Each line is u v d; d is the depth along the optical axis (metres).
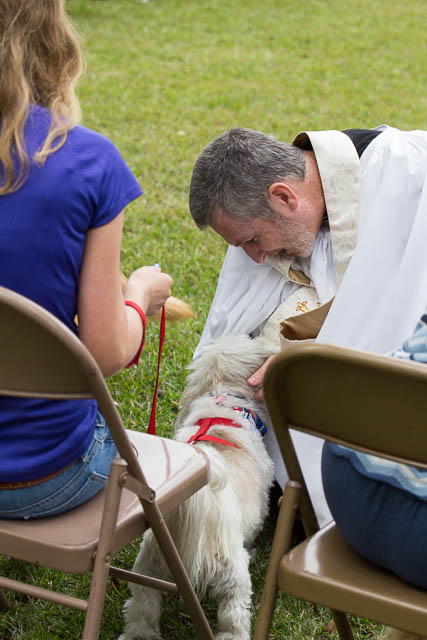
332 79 9.39
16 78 1.43
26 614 2.24
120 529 1.58
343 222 2.55
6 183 1.42
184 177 6.09
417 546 1.40
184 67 9.70
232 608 2.15
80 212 1.45
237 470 2.34
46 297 1.47
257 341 2.69
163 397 3.33
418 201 2.48
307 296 2.70
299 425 1.46
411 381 1.25
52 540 1.53
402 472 1.42
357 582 1.45
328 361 1.30
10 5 1.44
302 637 2.16
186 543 2.06
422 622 1.37
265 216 2.52
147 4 13.05
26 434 1.54
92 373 1.36
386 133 2.67
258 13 12.71
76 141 1.47
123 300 1.56
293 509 1.55
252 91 8.73
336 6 13.38
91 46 10.51
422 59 10.50
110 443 1.70
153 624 2.17
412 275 2.42
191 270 4.53
